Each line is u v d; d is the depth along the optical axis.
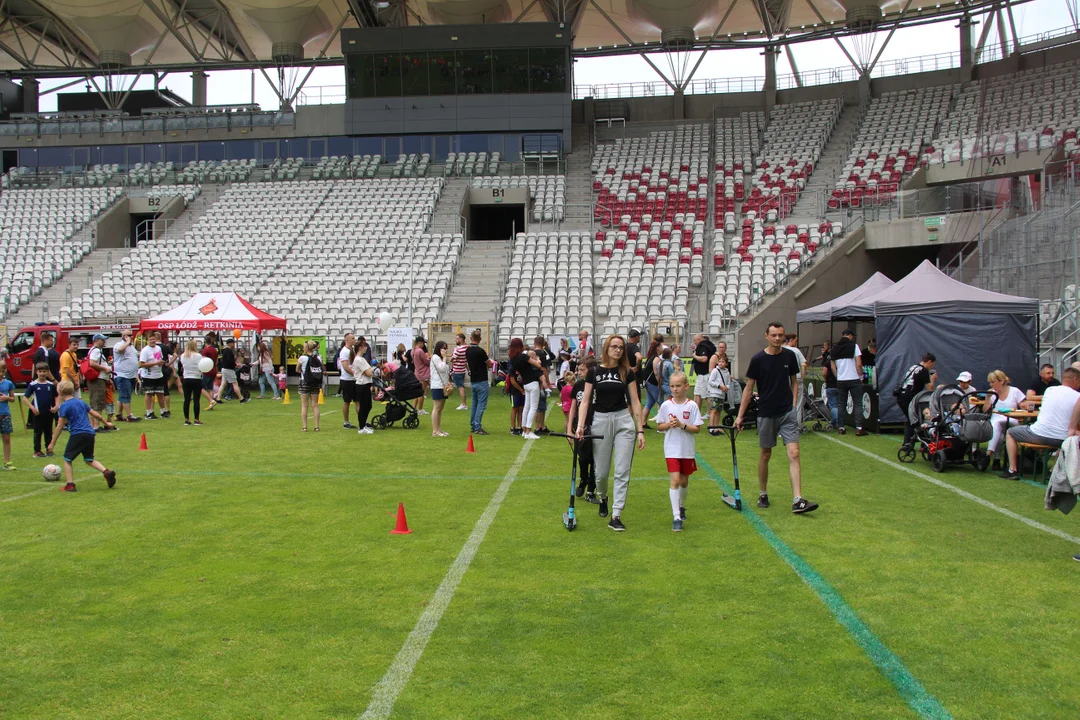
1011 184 27.86
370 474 10.33
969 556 6.53
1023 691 4.16
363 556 6.59
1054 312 18.48
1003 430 10.39
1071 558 6.49
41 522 7.75
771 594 5.62
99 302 29.17
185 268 31.20
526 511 8.20
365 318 27.28
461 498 8.85
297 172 38.78
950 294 14.23
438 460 11.45
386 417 15.23
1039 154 28.69
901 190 30.14
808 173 34.88
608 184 36.62
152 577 6.05
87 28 44.19
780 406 8.05
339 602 5.50
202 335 26.42
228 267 31.03
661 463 11.20
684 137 40.31
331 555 6.63
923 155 33.25
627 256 29.77
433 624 5.09
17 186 40.53
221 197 37.09
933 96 38.69
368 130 38.78
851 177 33.38
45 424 11.73
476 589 5.76
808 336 26.30
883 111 39.00
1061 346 17.59
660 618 5.17
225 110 41.81
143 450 12.37
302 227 33.72
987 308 14.06
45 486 9.52
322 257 31.12
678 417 7.40
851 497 8.86
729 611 5.29
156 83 47.28
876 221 27.86
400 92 38.53
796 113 40.69
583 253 30.23
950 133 34.75
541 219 34.16
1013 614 5.23
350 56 38.47
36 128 41.38
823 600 5.49
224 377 20.48
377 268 30.12
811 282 26.22
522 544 6.95
